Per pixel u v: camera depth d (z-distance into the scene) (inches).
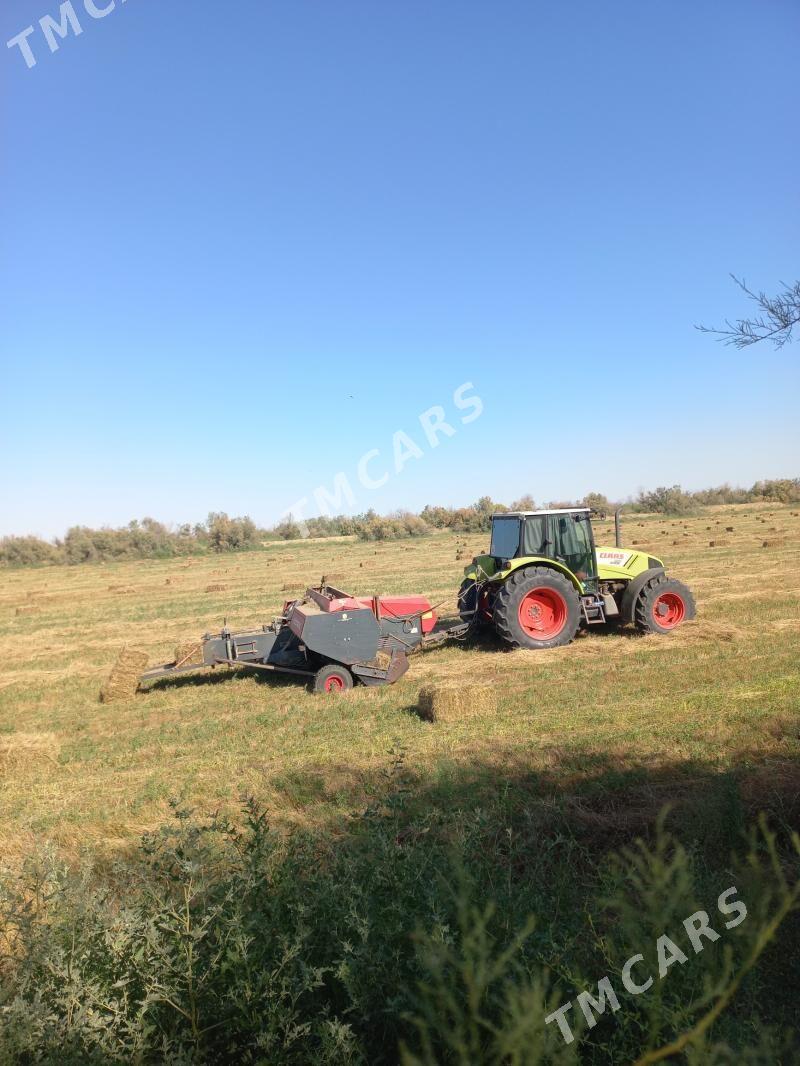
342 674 341.4
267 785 223.5
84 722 333.1
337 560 1278.3
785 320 128.2
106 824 203.3
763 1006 99.5
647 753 219.1
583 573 408.8
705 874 129.8
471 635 440.5
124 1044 89.2
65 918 106.0
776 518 1521.9
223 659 370.3
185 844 116.8
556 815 172.4
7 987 93.1
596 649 374.3
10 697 412.8
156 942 96.2
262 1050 90.8
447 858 118.2
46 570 1678.2
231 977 96.2
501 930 100.1
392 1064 91.3
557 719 263.9
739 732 231.1
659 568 430.0
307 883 113.7
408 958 94.7
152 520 1983.3
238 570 1226.0
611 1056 85.4
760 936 76.2
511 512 413.4
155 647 556.4
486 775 204.8
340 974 89.9
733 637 380.2
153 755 273.7
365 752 247.4
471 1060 75.2
